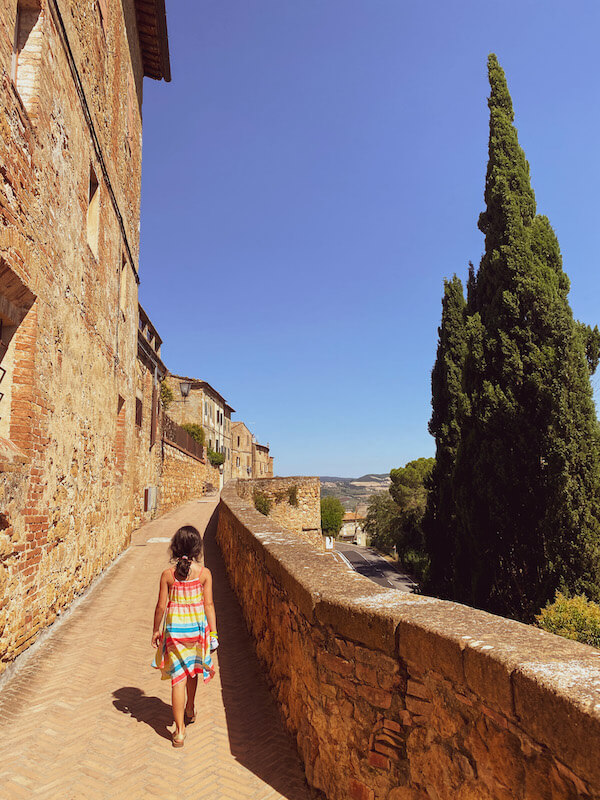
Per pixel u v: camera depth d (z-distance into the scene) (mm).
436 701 2371
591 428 10852
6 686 4863
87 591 8539
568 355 11336
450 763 2254
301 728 3688
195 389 44469
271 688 4801
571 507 10477
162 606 4141
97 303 9211
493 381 12891
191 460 32125
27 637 5594
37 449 5906
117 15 11273
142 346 18094
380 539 48625
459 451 13922
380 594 3201
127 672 5293
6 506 4977
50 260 6254
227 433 59156
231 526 8953
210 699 4680
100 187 9469
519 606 11836
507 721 1931
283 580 4281
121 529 12461
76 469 7773
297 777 3479
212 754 3742
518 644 2098
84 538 8344
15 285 5242
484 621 2480
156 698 4680
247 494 19016
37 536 5914
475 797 2090
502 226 13648
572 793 1619
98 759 3650
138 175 15094
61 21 6496
